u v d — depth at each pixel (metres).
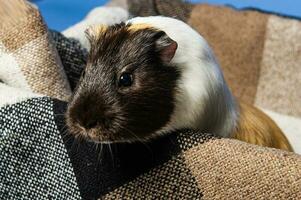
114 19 0.56
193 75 0.34
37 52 0.40
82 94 0.31
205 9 0.66
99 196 0.32
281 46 0.63
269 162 0.28
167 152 0.31
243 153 0.29
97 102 0.31
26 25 0.40
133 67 0.32
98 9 0.57
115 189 0.32
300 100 0.64
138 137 0.32
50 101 0.34
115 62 0.32
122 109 0.31
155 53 0.33
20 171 0.34
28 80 0.40
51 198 0.34
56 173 0.33
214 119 0.36
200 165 0.30
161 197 0.31
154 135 0.32
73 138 0.33
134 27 0.33
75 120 0.31
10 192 0.34
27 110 0.34
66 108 0.33
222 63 0.66
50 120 0.34
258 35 0.64
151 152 0.31
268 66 0.64
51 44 0.41
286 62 0.64
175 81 0.33
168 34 0.34
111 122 0.31
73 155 0.33
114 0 0.63
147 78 0.32
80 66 0.45
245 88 0.66
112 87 0.32
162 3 0.62
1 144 0.34
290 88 0.64
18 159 0.34
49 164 0.34
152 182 0.31
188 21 0.65
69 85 0.43
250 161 0.29
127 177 0.32
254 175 0.29
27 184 0.34
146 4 0.62
